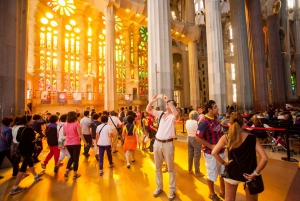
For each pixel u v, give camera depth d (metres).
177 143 8.27
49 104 24.19
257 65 20.09
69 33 28.69
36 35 25.59
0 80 5.70
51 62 26.53
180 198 3.16
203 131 2.96
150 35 10.55
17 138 3.61
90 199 3.20
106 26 16.38
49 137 4.70
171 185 3.13
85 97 28.16
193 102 22.88
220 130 3.08
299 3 36.22
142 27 37.00
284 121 7.18
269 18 25.39
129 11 18.02
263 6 27.28
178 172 4.52
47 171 4.80
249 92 18.11
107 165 5.25
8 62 5.85
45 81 25.78
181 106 37.56
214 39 15.12
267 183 3.68
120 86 32.97
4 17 5.85
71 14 28.81
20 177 3.54
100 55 31.33
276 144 6.42
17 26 6.14
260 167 1.83
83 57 28.97
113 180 4.08
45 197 3.30
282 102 23.62
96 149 5.80
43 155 6.71
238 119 2.06
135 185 3.79
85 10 29.19
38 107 23.75
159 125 3.32
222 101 14.45
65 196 3.33
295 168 4.59
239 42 18.72
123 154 6.56
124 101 31.16
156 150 3.23
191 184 3.78
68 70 27.91
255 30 20.52
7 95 5.78
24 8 6.56
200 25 39.69
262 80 19.62
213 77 14.85
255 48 20.39
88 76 28.97
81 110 27.08
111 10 16.48
